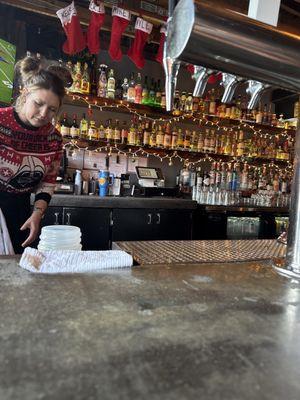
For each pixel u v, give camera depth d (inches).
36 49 132.6
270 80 32.0
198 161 167.5
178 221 137.2
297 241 36.0
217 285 30.8
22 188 67.2
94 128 140.3
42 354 17.3
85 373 15.8
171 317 22.9
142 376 15.8
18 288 27.3
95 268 34.0
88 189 142.4
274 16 38.7
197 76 34.3
